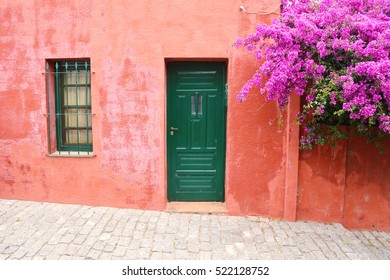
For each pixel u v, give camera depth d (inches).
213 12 161.2
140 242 140.1
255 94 163.5
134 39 165.6
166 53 164.1
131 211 172.6
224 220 165.0
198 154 181.5
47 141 178.4
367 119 139.0
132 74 167.6
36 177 181.2
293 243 143.3
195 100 177.5
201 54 162.9
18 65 175.8
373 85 122.1
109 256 128.2
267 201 169.5
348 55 129.6
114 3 165.2
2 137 182.1
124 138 171.9
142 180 173.5
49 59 174.7
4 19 174.1
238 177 168.6
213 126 179.3
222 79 175.5
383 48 122.3
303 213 168.4
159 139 169.9
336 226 163.2
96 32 167.5
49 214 166.1
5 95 178.9
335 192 166.4
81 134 184.1
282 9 158.4
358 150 165.0
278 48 136.9
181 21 162.4
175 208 175.5
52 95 180.9
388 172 165.3
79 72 180.2
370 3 137.6
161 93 167.2
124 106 169.9
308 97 134.7
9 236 142.1
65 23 169.6
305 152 165.0
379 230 167.6
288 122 161.5
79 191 178.4
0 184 182.7
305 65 131.2
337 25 132.0
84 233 146.8
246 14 160.4
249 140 166.1
